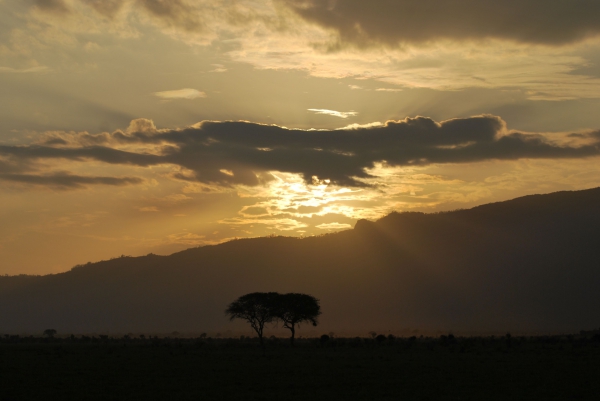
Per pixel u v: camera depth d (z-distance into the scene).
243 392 40.12
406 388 41.62
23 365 59.59
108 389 41.75
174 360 65.81
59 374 50.84
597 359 63.28
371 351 82.38
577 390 40.41
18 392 40.50
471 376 47.94
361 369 53.81
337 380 45.88
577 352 75.06
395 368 54.62
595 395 38.66
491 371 51.50
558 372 50.38
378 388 41.66
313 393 39.59
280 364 59.66
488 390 40.56
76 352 83.25
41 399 37.84
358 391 40.34
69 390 41.16
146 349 92.88
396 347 93.44
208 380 46.25
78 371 53.09
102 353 80.44
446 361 62.31
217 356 72.50
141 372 52.16
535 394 38.97
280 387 42.41
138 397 38.31
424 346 96.44
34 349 94.06
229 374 50.19
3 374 50.72
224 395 38.91
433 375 48.72
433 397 37.81
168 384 44.03
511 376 47.78
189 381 45.75
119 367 56.94
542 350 80.38
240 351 85.38
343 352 80.19
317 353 78.19
